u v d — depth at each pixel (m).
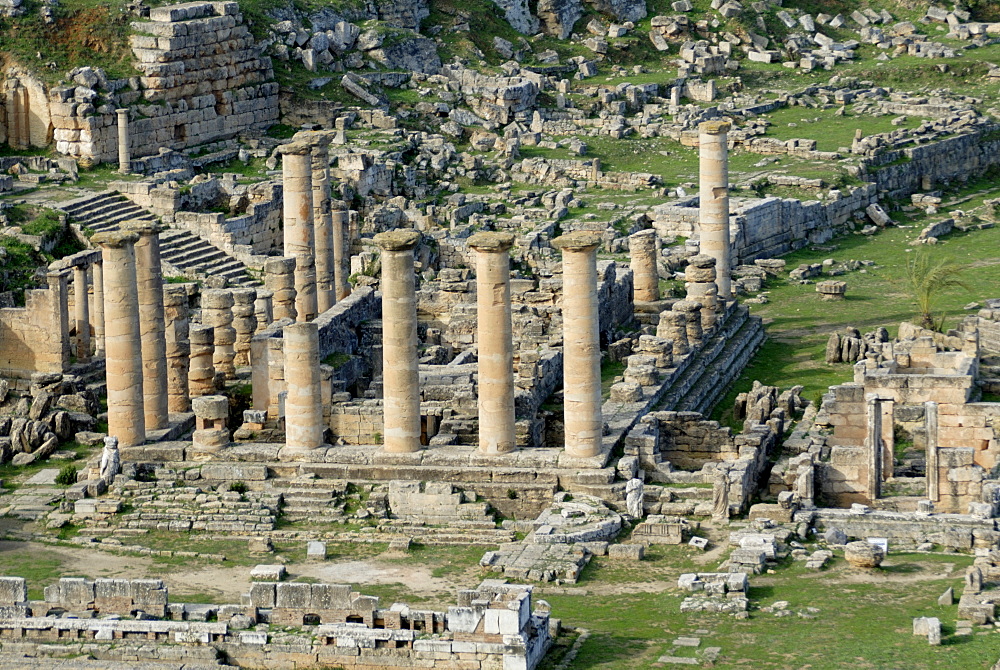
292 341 106.06
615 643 83.12
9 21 169.75
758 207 169.88
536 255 154.88
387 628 80.94
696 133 190.62
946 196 192.88
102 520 102.62
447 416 109.31
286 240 129.88
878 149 191.25
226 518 102.25
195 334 114.31
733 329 138.12
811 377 130.62
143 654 81.50
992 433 108.00
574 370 103.50
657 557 96.00
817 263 166.38
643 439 104.88
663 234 167.75
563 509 100.50
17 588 83.81
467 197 172.50
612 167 184.88
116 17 172.88
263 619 82.62
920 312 148.88
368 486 104.62
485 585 83.50
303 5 194.88
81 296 128.75
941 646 80.50
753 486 104.56
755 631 83.94
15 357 128.00
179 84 172.50
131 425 107.88
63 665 80.81
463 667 79.88
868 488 104.44
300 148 128.50
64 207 150.62
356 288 136.12
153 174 162.75
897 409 109.31
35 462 112.44
